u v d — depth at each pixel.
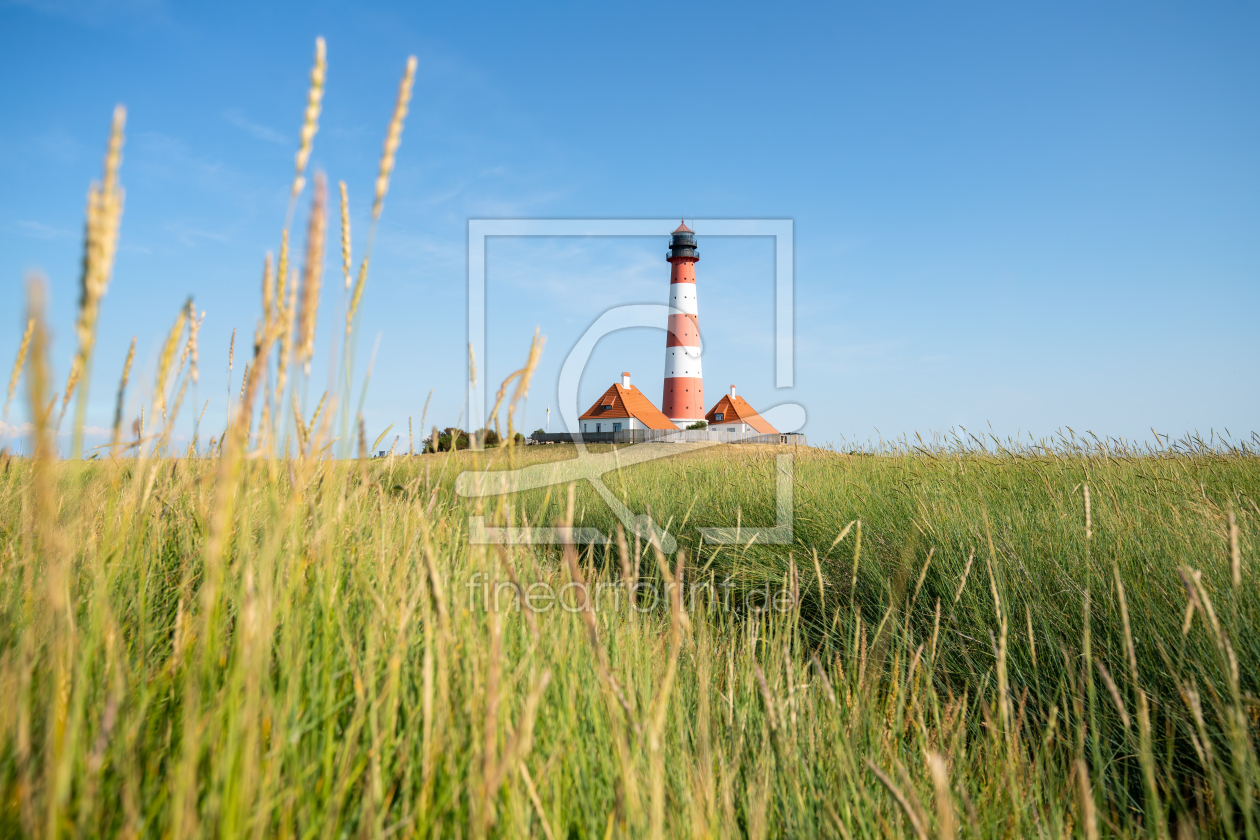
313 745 1.25
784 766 1.61
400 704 1.50
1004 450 6.14
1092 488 4.56
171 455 1.91
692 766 1.55
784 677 2.22
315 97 0.93
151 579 1.86
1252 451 5.73
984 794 1.78
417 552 2.00
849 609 3.66
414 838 1.14
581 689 1.73
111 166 0.69
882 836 1.61
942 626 3.24
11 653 1.30
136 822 0.99
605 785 1.44
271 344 0.91
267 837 1.06
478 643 1.59
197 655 1.23
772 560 4.48
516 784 1.17
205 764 1.11
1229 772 1.84
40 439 0.70
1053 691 2.63
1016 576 3.30
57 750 1.06
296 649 1.38
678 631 1.20
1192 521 3.62
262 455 1.29
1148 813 1.71
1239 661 2.34
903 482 5.49
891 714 2.17
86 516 1.66
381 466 2.25
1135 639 2.73
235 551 1.74
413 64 1.16
